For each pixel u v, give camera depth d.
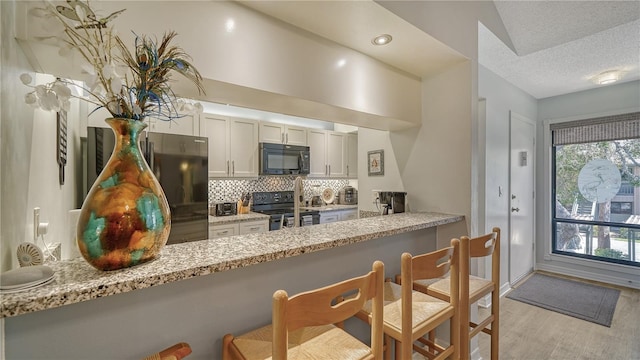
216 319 1.12
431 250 2.19
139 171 0.86
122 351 0.92
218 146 3.42
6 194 0.78
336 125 4.88
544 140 3.92
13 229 0.83
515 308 2.83
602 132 3.48
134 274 0.81
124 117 0.84
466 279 1.44
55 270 0.83
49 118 1.24
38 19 0.87
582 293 3.15
